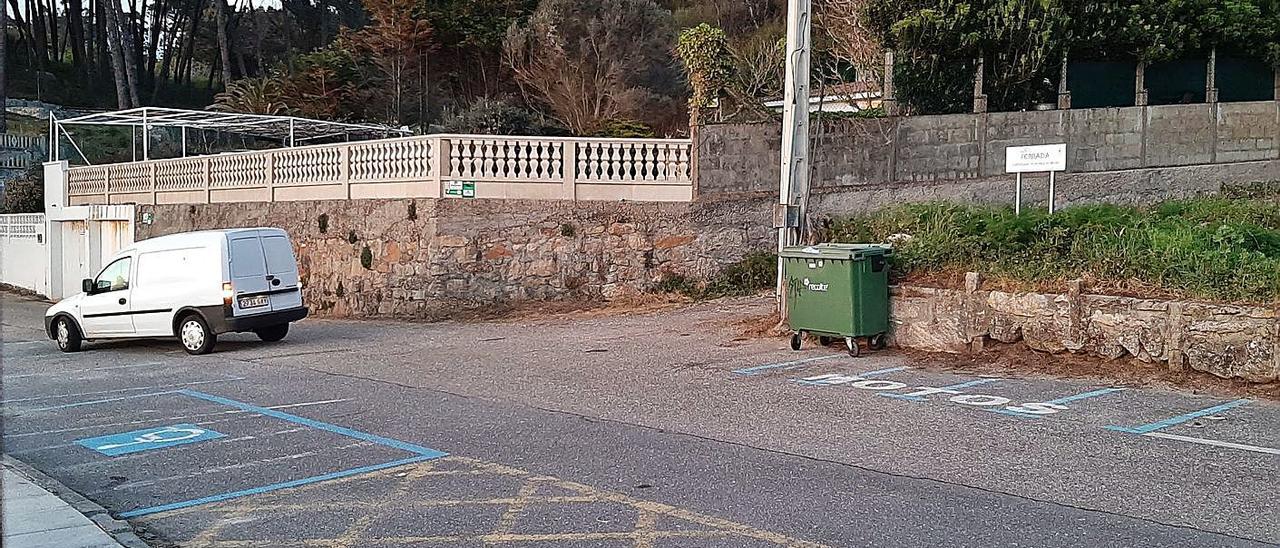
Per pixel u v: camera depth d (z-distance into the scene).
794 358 12.93
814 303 13.17
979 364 12.01
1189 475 7.23
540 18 31.39
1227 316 10.37
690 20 38.06
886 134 20.16
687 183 18.86
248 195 23.25
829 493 6.94
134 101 48.19
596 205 18.94
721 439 8.66
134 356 15.84
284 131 29.55
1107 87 25.11
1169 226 12.70
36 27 54.84
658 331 15.71
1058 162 14.61
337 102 34.97
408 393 11.41
